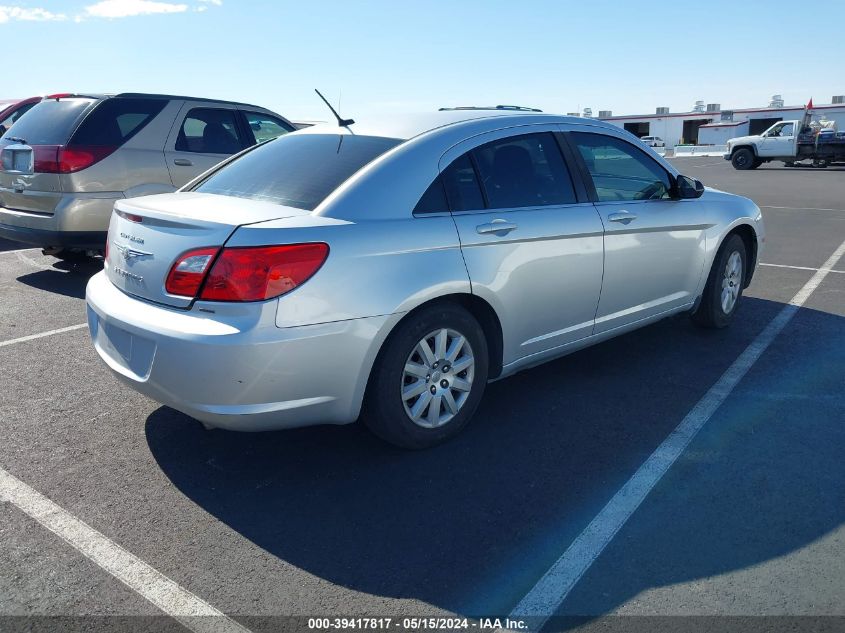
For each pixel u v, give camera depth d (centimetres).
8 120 1089
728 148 2930
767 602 241
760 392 422
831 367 463
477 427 379
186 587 251
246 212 312
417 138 357
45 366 469
